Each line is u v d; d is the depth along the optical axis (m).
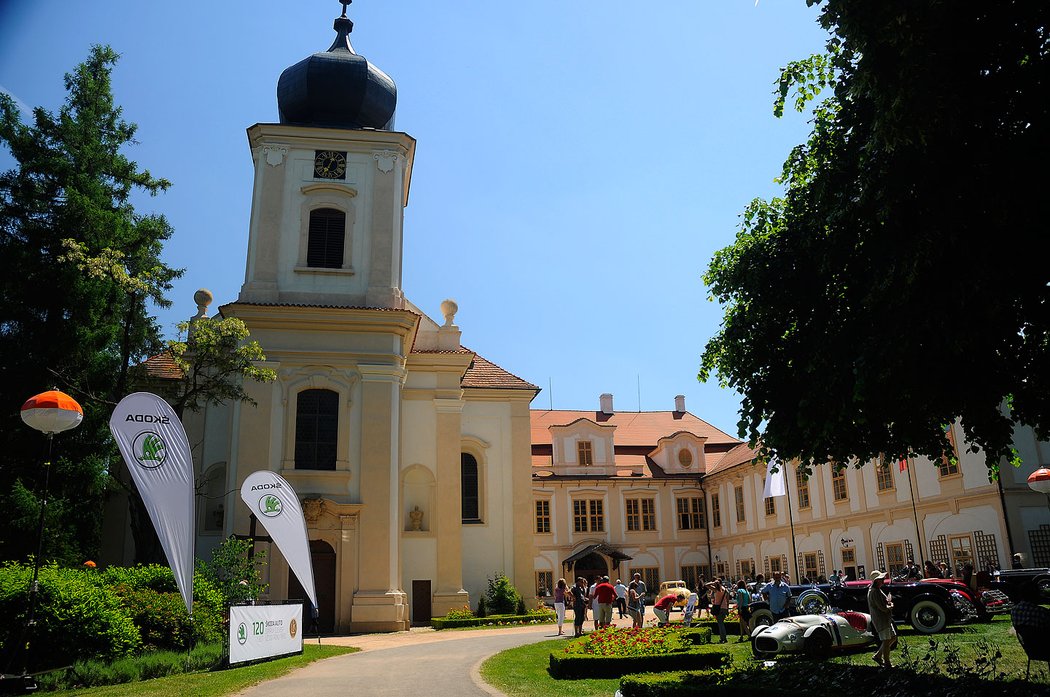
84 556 29.31
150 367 36.19
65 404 14.23
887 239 10.69
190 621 17.56
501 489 38.19
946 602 18.72
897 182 10.20
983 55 9.59
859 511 37.47
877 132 9.65
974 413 10.92
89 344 28.59
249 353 27.08
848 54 10.88
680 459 56.66
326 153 34.22
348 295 32.78
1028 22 9.43
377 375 31.84
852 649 16.89
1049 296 9.92
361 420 31.44
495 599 35.19
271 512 21.84
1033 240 9.52
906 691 9.98
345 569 29.83
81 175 30.28
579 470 54.72
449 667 17.23
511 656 19.03
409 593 33.75
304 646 21.97
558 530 53.25
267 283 32.31
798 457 14.15
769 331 13.47
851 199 11.17
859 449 13.61
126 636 15.73
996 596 20.89
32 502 25.55
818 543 41.03
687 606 25.69
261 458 30.34
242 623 17.25
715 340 14.78
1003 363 10.80
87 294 28.47
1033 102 9.62
